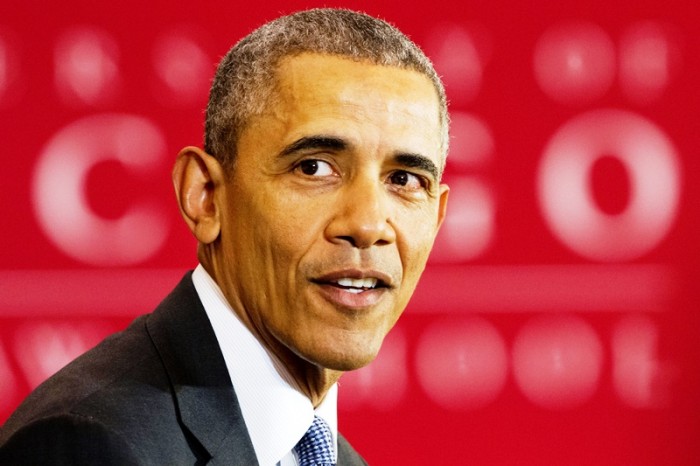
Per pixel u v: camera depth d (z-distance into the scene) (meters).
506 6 9.34
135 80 8.98
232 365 4.21
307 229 3.98
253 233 4.09
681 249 9.39
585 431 9.43
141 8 9.00
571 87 9.37
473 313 9.35
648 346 9.43
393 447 9.30
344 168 4.01
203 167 4.34
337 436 5.03
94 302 8.97
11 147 8.88
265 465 4.18
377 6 9.23
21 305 8.94
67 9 8.95
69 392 3.81
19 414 3.87
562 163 9.35
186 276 4.50
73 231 8.95
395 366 9.33
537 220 9.35
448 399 9.35
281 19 4.30
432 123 4.17
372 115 3.99
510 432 9.34
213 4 9.06
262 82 4.10
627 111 9.37
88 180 8.95
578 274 9.38
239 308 4.24
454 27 9.31
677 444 9.48
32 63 8.90
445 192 4.87
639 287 9.40
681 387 9.46
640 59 9.36
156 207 8.98
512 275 9.35
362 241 3.94
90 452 3.60
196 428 3.95
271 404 4.23
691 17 9.38
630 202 9.37
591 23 9.36
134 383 3.95
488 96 9.34
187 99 9.02
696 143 9.36
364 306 4.04
